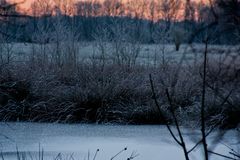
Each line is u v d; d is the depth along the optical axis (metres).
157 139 13.45
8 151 11.71
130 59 19.52
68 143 12.96
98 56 19.89
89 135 14.41
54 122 16.80
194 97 17.52
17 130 15.05
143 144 12.82
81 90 17.41
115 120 16.91
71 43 19.92
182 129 14.41
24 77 17.89
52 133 14.62
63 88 17.89
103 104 17.22
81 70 18.88
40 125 16.14
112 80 17.98
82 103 17.17
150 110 16.62
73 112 17.06
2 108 17.00
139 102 17.44
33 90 17.61
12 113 16.91
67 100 17.28
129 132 15.01
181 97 17.30
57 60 19.83
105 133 14.83
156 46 18.91
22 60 19.53
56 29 20.19
